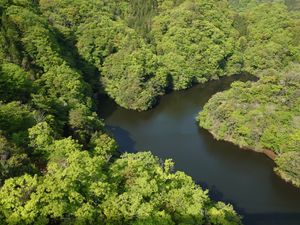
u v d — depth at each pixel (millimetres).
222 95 111688
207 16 169125
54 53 105625
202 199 59562
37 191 47656
